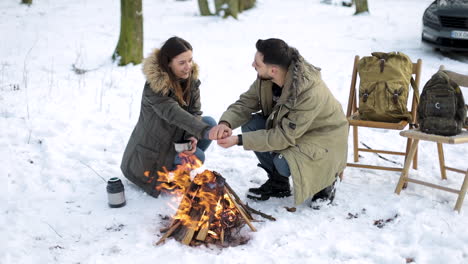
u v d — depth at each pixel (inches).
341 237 114.0
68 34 378.9
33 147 167.6
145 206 131.1
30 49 309.3
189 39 372.5
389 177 150.4
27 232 115.4
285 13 513.7
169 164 134.0
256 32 399.2
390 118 143.4
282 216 125.0
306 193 121.4
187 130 122.6
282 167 125.0
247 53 327.9
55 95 225.3
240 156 169.6
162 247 109.3
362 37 373.1
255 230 116.2
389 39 364.2
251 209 124.2
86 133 184.1
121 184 129.6
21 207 127.7
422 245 109.6
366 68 147.8
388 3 595.8
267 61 116.8
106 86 249.8
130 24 289.7
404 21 438.9
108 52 325.1
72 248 109.3
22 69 267.6
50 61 292.0
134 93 241.1
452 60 293.7
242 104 136.3
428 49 327.0
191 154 135.6
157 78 122.3
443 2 314.5
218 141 120.3
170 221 123.0
